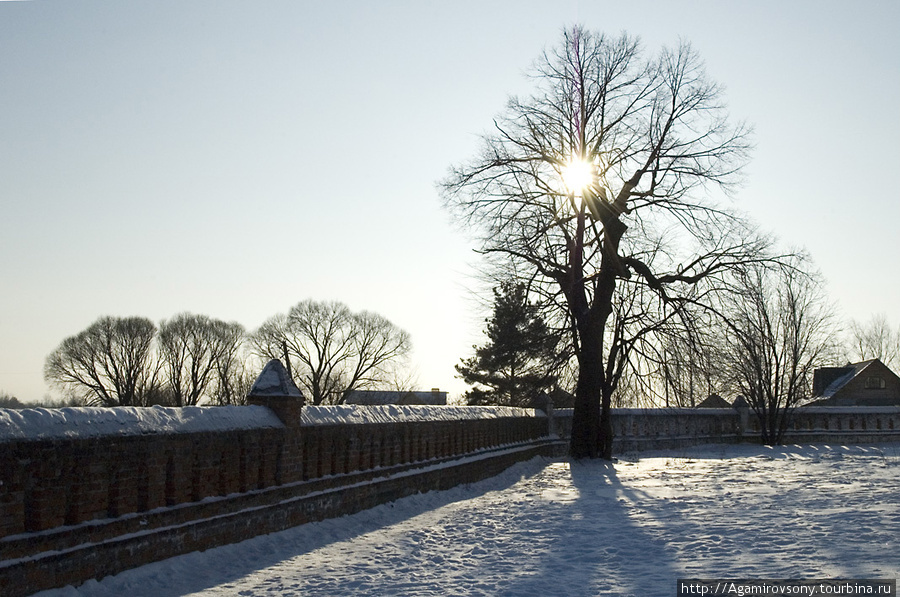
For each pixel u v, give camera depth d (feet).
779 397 162.71
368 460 63.21
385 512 61.26
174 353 235.20
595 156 113.39
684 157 111.04
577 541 48.42
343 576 39.19
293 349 249.34
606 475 94.02
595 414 117.08
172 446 40.27
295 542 47.50
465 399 229.04
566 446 141.28
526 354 121.90
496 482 89.04
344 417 60.03
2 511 30.22
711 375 110.73
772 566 38.65
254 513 46.14
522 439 117.80
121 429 36.88
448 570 40.75
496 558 43.83
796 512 56.34
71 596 32.17
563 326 117.91
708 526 51.47
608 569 39.99
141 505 38.14
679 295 111.24
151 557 37.60
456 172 113.39
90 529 34.12
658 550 44.24
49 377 215.51
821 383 271.69
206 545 41.78
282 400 51.01
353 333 253.03
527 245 111.24
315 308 249.96
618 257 112.06
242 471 46.26
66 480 33.65
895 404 252.01
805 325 169.89
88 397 217.56
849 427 172.76
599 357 116.98
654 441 149.48
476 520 58.44
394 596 35.06
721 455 131.13
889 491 68.08
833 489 70.85
